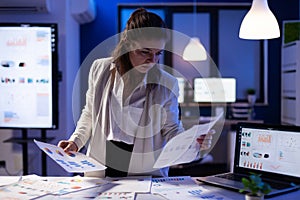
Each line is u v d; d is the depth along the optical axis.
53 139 3.28
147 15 1.58
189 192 1.41
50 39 3.13
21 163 3.59
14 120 3.19
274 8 5.10
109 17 4.97
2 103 3.18
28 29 3.12
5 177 1.66
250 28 2.27
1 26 3.11
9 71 3.15
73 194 1.39
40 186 1.49
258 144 1.58
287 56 4.81
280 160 1.50
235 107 4.75
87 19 4.61
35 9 3.49
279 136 1.52
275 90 5.22
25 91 3.17
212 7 5.33
